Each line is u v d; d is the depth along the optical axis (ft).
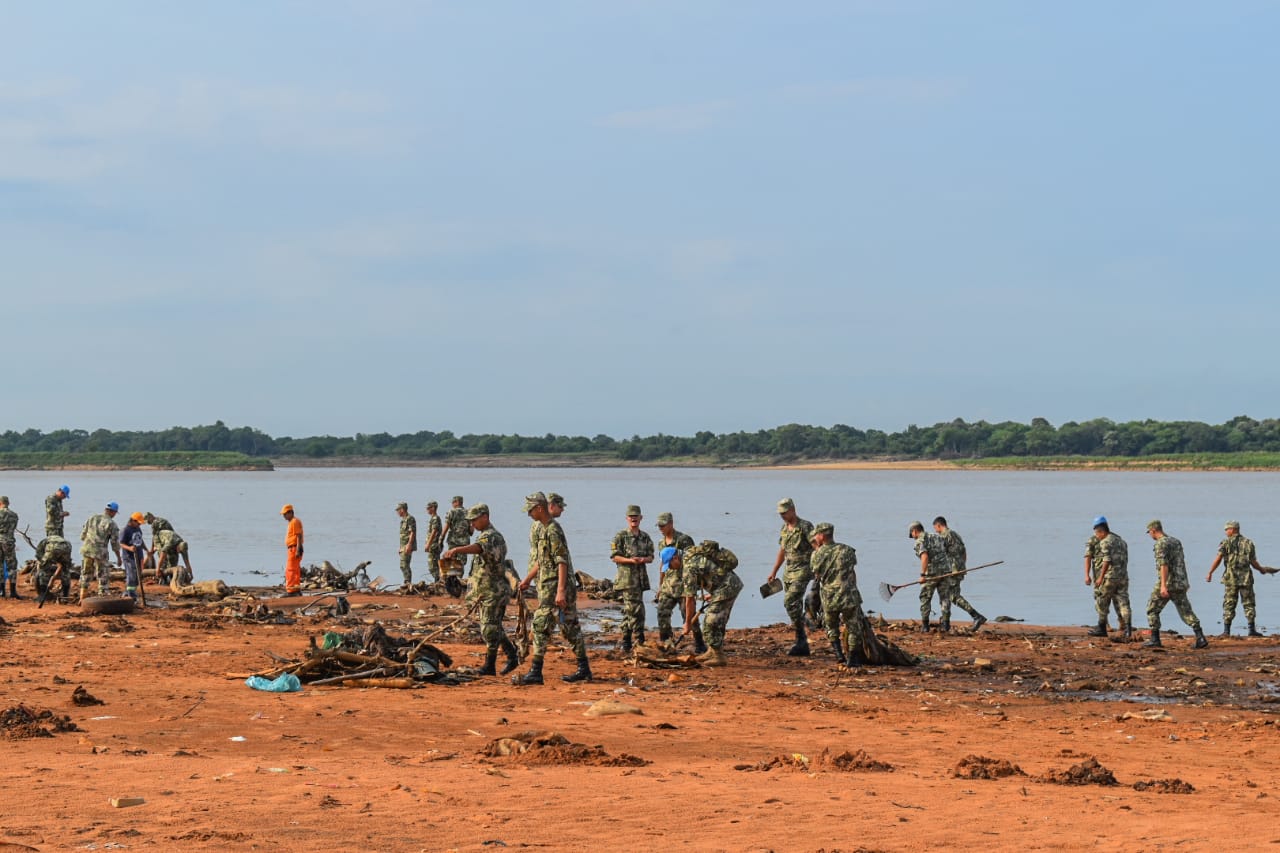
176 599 90.33
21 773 30.01
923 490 406.41
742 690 51.06
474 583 53.52
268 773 30.68
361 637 53.01
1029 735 41.06
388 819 26.14
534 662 50.67
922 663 60.59
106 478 613.11
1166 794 30.71
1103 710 47.70
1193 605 97.60
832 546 59.82
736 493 375.86
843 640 59.67
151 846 23.48
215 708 41.32
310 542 166.50
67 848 23.25
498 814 26.76
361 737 37.01
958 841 25.03
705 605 60.13
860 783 31.19
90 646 60.34
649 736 38.78
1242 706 48.98
